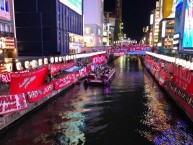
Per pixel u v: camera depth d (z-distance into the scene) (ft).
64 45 228.63
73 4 260.62
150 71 185.98
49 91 89.71
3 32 125.18
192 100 68.64
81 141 59.41
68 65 136.15
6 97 62.85
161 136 62.95
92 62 196.34
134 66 254.88
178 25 206.18
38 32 203.51
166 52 211.61
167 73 113.19
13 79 69.72
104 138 61.36
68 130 65.67
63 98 99.71
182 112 78.79
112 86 129.18
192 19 148.56
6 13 128.47
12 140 59.06
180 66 95.71
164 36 386.11
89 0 370.53
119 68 232.12
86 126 68.90
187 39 159.94
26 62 106.73
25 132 63.72
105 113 81.00
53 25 201.36
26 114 72.23
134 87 127.85
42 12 200.64
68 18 242.17
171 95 96.07
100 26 425.69
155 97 104.63
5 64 100.94
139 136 62.75
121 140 60.29
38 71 79.97
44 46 204.85
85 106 88.84
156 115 79.41
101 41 445.78
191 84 73.26
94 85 127.03
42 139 59.98
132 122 72.74
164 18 384.06
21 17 202.59
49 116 76.38
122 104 92.63
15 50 138.21
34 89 78.64
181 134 64.08
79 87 122.93
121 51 271.90
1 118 60.23
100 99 99.66
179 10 202.28
